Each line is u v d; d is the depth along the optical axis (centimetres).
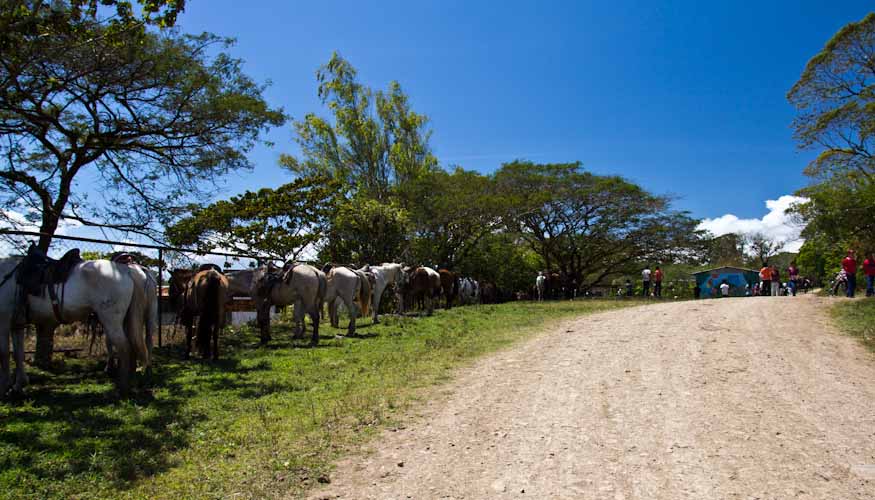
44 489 455
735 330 1343
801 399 744
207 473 500
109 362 902
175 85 1220
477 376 897
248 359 1060
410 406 721
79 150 1192
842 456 536
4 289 733
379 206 2769
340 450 563
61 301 730
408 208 3266
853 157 2511
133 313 771
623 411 689
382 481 489
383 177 3350
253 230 2073
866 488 463
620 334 1309
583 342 1209
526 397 761
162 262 1262
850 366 961
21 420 632
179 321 1291
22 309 730
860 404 721
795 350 1095
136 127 1241
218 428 627
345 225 2681
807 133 2536
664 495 452
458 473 505
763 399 743
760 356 1032
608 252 4106
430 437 603
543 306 2348
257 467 514
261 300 1271
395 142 3384
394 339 1314
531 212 3641
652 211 3828
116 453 536
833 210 2419
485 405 725
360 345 1224
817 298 2070
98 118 1191
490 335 1359
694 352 1071
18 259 764
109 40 884
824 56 2423
